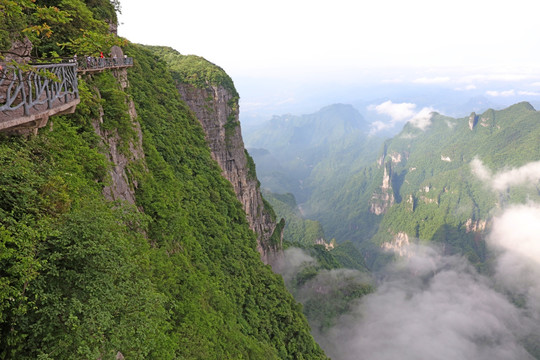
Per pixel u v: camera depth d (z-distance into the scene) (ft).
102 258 33.22
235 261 135.95
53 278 30.78
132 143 88.38
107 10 105.19
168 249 85.46
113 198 63.87
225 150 239.91
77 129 60.18
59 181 39.70
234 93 249.96
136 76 150.10
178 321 70.28
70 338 28.76
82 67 67.97
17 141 41.93
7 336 27.91
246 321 116.57
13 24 41.22
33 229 30.81
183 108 191.62
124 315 33.83
